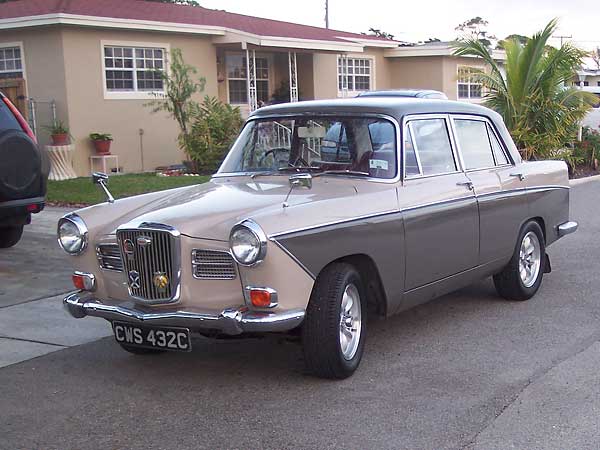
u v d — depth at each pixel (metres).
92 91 18.11
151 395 5.20
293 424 4.62
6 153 8.90
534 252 7.54
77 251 5.43
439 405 4.85
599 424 4.52
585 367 5.49
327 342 5.10
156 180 16.30
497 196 6.79
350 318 5.39
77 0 19.09
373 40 27.72
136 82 19.11
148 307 5.08
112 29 18.28
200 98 20.67
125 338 5.21
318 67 25.27
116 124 18.70
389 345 6.12
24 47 18.00
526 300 7.45
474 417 4.66
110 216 5.57
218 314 4.81
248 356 5.95
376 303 5.75
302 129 6.26
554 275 8.52
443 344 6.12
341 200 5.32
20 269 9.05
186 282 4.94
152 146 19.56
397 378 5.36
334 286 5.10
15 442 4.49
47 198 14.23
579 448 4.21
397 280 5.71
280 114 6.44
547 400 4.90
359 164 5.90
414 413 4.73
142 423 4.73
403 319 6.88
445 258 6.20
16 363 5.90
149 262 5.01
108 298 5.42
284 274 4.79
